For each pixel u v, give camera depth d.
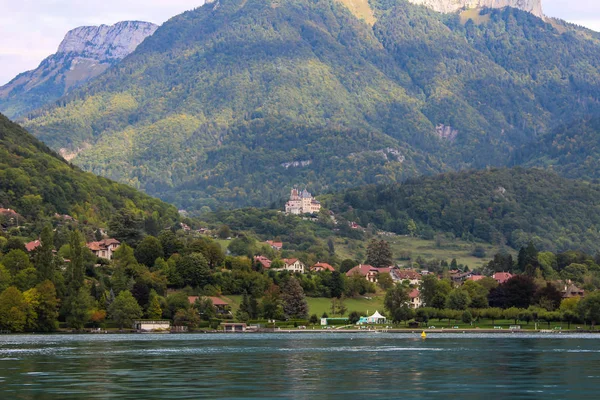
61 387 161.62
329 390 160.25
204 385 165.50
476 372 190.38
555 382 173.62
